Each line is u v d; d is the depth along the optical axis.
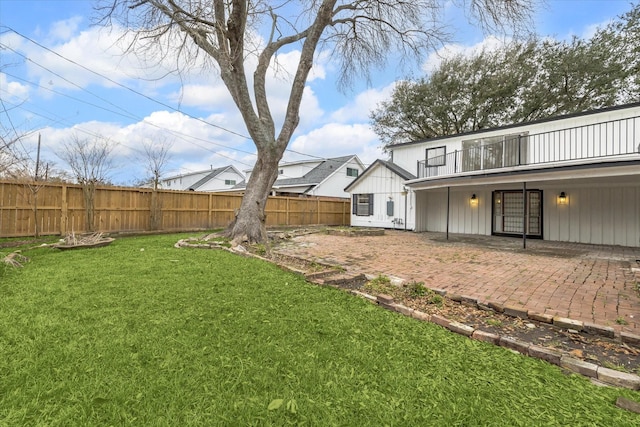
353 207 16.84
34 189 8.45
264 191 8.72
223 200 13.27
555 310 3.36
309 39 8.42
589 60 15.10
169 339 2.43
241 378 1.94
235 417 1.60
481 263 6.03
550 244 9.31
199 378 1.92
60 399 1.69
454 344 2.56
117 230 10.27
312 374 2.02
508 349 2.51
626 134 8.40
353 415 1.65
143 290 3.66
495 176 8.94
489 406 1.75
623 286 4.34
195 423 1.55
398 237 11.09
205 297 3.47
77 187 9.46
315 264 5.50
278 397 1.78
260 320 2.88
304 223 16.19
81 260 5.43
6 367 1.97
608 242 9.41
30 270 4.62
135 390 1.79
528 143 10.57
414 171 14.67
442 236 11.57
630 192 9.12
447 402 1.78
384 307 3.49
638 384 1.99
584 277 4.87
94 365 2.03
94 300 3.28
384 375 2.04
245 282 4.16
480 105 18.19
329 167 23.14
